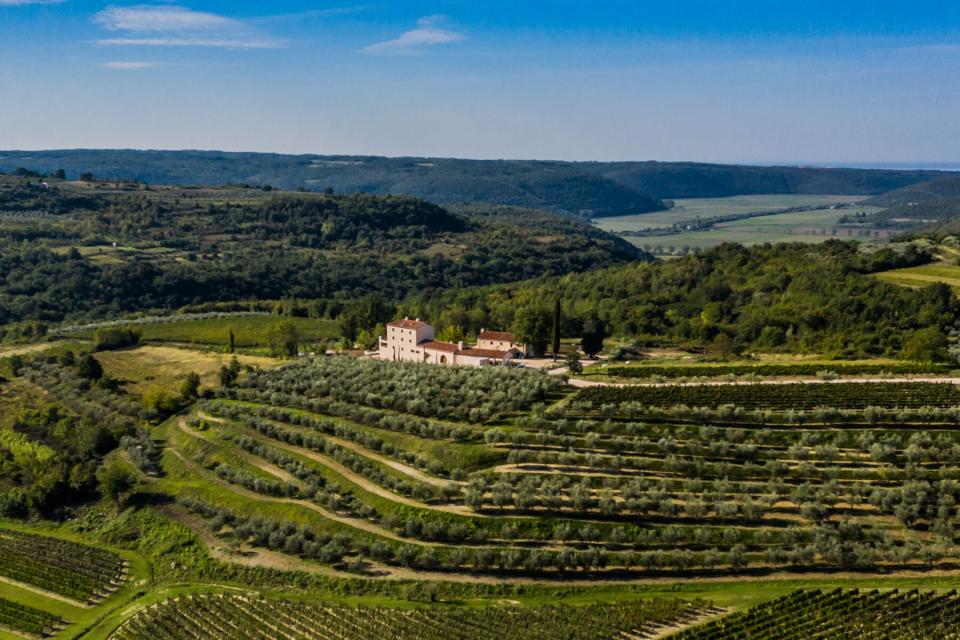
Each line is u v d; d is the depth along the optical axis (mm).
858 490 103438
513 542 103688
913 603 85188
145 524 120250
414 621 89875
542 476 113625
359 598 97688
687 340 194125
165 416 162000
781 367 146500
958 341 163250
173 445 145750
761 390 131625
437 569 101188
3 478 137375
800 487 104562
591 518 105062
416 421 130125
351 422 137500
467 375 148750
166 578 107000
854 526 97875
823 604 85750
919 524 99438
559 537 102062
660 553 97562
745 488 106688
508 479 113938
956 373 139625
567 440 120188
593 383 145000
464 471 117125
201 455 137375
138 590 104438
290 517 115750
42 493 127250
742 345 181750
